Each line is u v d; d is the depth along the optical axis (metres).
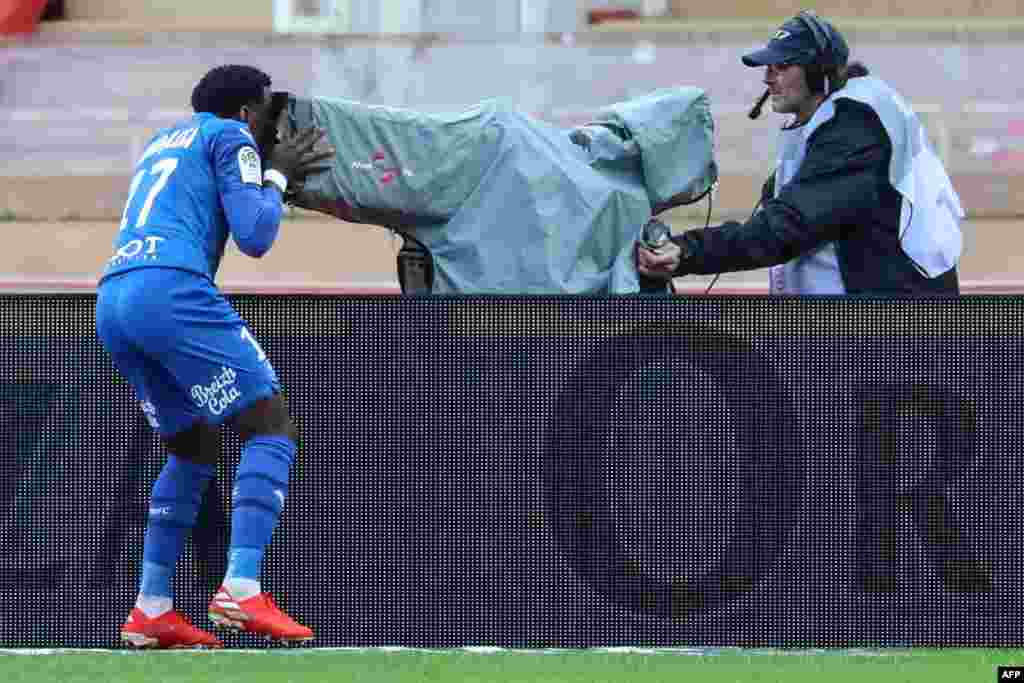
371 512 23.02
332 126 24.67
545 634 23.03
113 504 23.00
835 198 25.19
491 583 23.02
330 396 23.03
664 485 23.00
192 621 22.98
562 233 25.22
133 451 22.98
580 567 23.02
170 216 21.62
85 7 85.25
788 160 26.53
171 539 22.17
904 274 25.58
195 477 22.23
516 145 25.30
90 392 22.98
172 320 21.19
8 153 59.88
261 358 21.66
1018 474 22.86
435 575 23.02
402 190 24.84
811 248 25.64
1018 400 22.84
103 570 22.98
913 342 22.89
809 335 22.95
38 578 23.00
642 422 23.02
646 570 23.00
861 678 20.94
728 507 23.00
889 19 78.75
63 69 61.25
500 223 25.16
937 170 26.02
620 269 25.33
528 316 23.00
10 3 79.19
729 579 22.98
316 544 23.02
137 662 21.92
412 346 23.05
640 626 22.98
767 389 23.00
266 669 21.48
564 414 23.02
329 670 21.44
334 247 49.94
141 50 61.34
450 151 25.03
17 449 22.98
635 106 26.14
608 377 23.03
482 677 21.00
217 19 84.81
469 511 23.02
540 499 23.02
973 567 22.88
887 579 22.91
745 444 22.98
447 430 23.03
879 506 22.91
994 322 22.83
